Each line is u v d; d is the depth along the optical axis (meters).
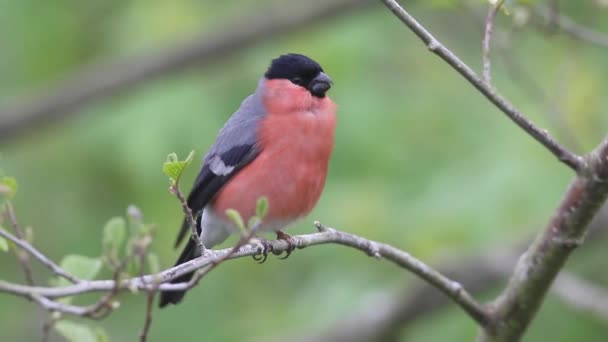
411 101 13.41
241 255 6.41
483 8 9.74
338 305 12.82
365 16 13.72
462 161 12.80
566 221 6.96
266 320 13.52
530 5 8.41
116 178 14.01
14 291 5.19
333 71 13.30
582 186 6.82
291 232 12.84
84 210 14.23
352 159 13.21
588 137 11.83
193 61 13.72
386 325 12.48
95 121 13.59
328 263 13.62
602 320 11.74
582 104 11.88
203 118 13.05
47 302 5.26
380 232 12.49
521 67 10.58
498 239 11.95
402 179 13.03
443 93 13.45
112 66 13.78
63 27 14.29
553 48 12.73
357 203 12.68
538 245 7.15
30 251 5.66
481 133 12.98
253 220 5.82
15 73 14.38
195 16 13.98
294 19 13.63
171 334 14.05
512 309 7.32
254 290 14.12
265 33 13.68
